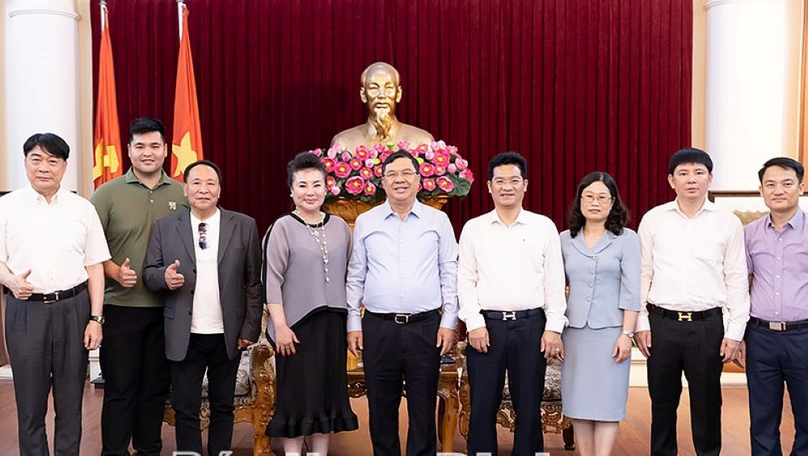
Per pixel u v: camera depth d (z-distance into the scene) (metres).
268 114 5.36
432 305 2.94
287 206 5.37
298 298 2.95
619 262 2.94
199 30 5.33
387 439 2.97
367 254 3.00
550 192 5.31
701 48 5.41
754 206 4.82
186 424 3.02
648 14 5.27
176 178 4.79
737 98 5.06
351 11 5.31
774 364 2.99
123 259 3.09
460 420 3.47
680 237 3.01
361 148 3.85
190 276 2.96
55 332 2.84
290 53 5.34
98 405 4.54
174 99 5.34
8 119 5.38
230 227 3.03
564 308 2.93
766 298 2.99
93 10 5.30
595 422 3.01
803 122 5.15
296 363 2.96
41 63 5.17
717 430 3.02
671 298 2.98
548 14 5.26
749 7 5.02
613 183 2.96
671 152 5.29
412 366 2.92
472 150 5.33
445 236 3.02
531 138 5.33
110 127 4.88
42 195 2.85
